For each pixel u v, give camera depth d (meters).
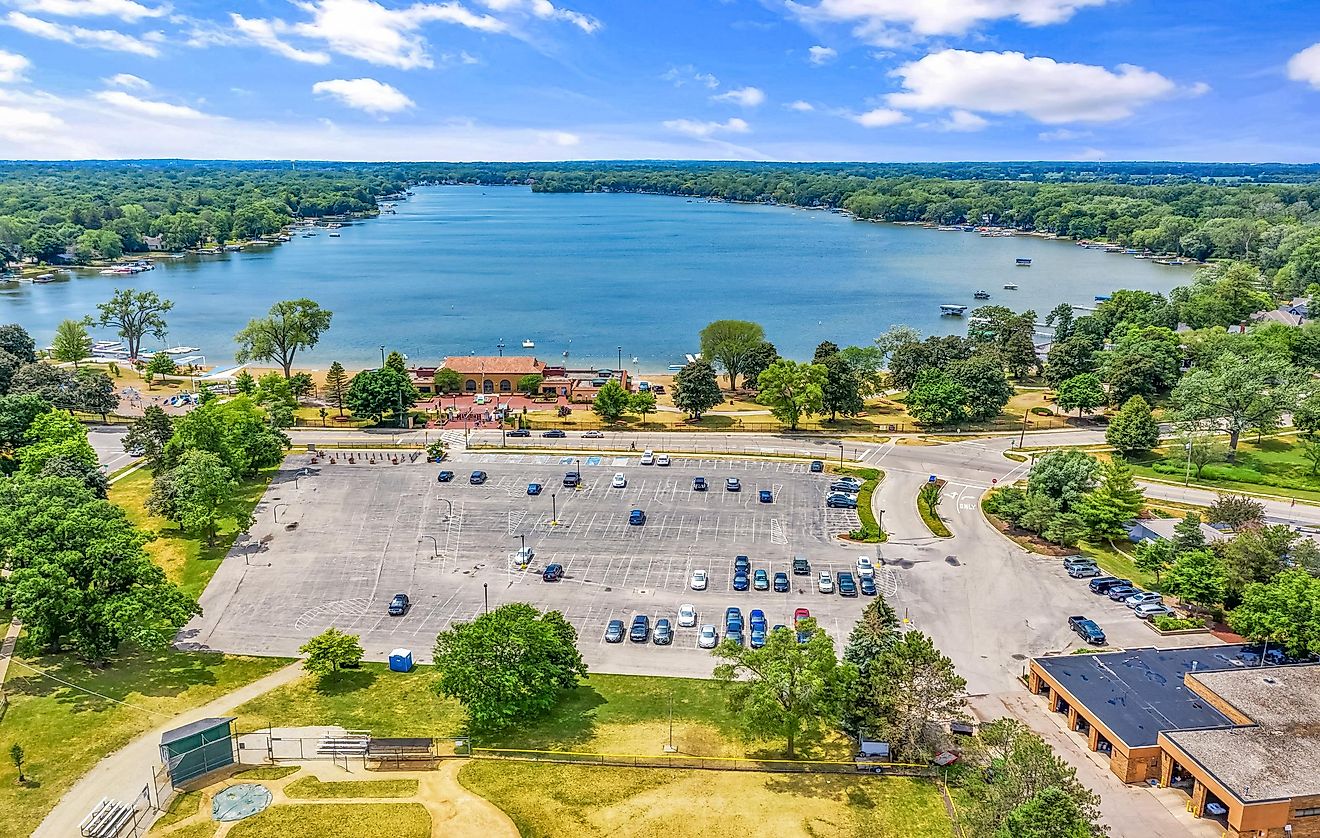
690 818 65.88
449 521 127.56
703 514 130.75
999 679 88.88
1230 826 65.38
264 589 107.38
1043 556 117.62
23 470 125.19
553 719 80.62
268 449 144.62
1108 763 75.50
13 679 85.19
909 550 119.12
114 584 88.19
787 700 72.94
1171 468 149.88
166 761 68.88
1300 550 98.62
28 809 65.88
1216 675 81.69
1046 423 185.12
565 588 108.12
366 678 88.38
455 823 64.56
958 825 65.44
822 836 64.31
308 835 62.81
